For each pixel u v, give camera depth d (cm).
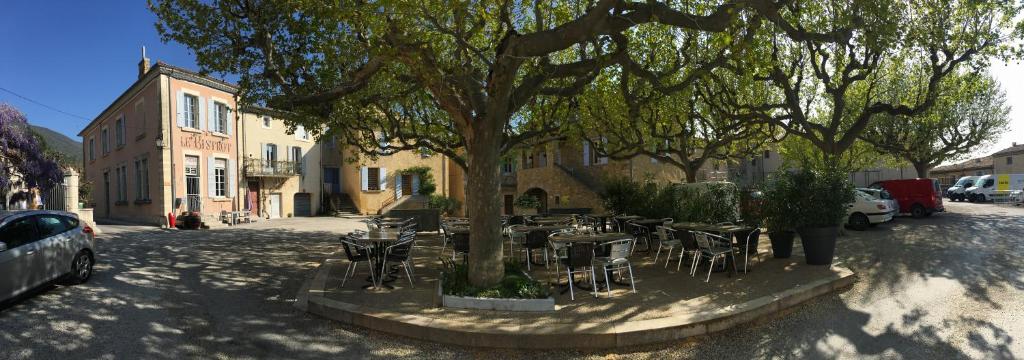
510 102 694
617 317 555
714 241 813
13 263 615
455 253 1018
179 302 675
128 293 716
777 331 536
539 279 792
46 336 519
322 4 656
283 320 599
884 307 612
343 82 923
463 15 626
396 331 546
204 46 897
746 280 734
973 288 690
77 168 2592
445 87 656
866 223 1475
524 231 977
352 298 657
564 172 2450
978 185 3173
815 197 830
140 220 2208
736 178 2847
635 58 1067
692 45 850
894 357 449
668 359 468
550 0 775
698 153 2588
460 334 515
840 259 950
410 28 614
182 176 2127
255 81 941
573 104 1173
